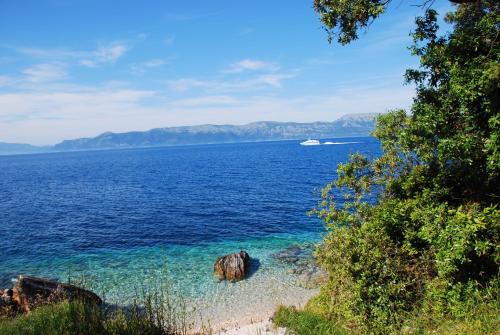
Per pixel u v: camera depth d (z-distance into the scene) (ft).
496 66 34.63
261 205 172.65
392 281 41.78
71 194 245.45
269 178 280.92
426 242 43.73
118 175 386.73
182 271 90.43
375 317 41.01
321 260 51.16
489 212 36.88
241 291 77.10
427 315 38.63
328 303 48.24
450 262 35.70
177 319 63.72
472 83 37.22
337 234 49.62
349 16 45.09
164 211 170.60
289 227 129.80
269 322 51.80
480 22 40.32
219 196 206.28
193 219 149.89
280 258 96.07
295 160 461.37
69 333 39.09
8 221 159.94
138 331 42.60
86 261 101.50
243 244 111.55
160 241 119.34
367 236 45.65
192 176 332.80
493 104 37.22
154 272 90.43
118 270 93.09
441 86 45.34
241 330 51.85
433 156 48.03
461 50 41.93
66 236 130.41
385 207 48.37
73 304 45.24
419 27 46.91
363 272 42.37
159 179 322.55
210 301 73.10
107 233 132.87
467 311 35.50
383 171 57.72
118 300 74.38
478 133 39.86
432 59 44.80
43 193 257.34
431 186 48.08
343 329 42.37
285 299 72.13
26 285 65.57
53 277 89.97
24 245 119.75
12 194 257.34
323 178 262.67
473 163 42.88
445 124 42.37
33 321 41.65
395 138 55.77
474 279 37.58
